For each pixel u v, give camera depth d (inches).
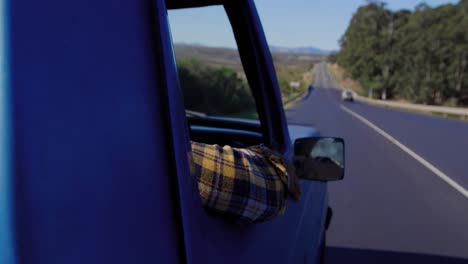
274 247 73.4
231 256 54.6
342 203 266.2
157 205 40.8
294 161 94.4
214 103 232.1
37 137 30.9
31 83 31.0
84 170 34.0
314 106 1625.2
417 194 291.0
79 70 34.9
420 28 3791.8
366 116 1162.6
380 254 187.3
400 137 647.8
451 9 3612.2
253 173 56.6
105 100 36.8
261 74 76.4
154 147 41.3
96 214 34.6
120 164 37.3
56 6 34.0
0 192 29.2
